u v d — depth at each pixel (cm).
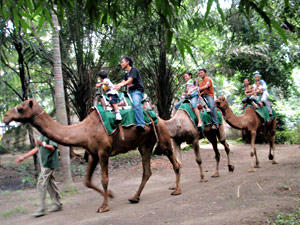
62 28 1131
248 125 853
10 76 1166
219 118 861
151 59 1257
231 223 382
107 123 544
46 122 506
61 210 567
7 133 768
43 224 471
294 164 809
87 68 1209
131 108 581
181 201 518
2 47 889
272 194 506
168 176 893
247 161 1097
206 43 1478
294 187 535
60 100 768
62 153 753
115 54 1183
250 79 1644
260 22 952
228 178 748
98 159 562
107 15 354
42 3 327
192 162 1136
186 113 745
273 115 950
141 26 1112
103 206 532
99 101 571
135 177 905
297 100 2400
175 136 717
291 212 409
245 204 463
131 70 586
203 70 834
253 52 1359
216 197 516
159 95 1270
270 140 964
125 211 505
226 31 1316
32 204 625
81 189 774
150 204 539
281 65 1504
